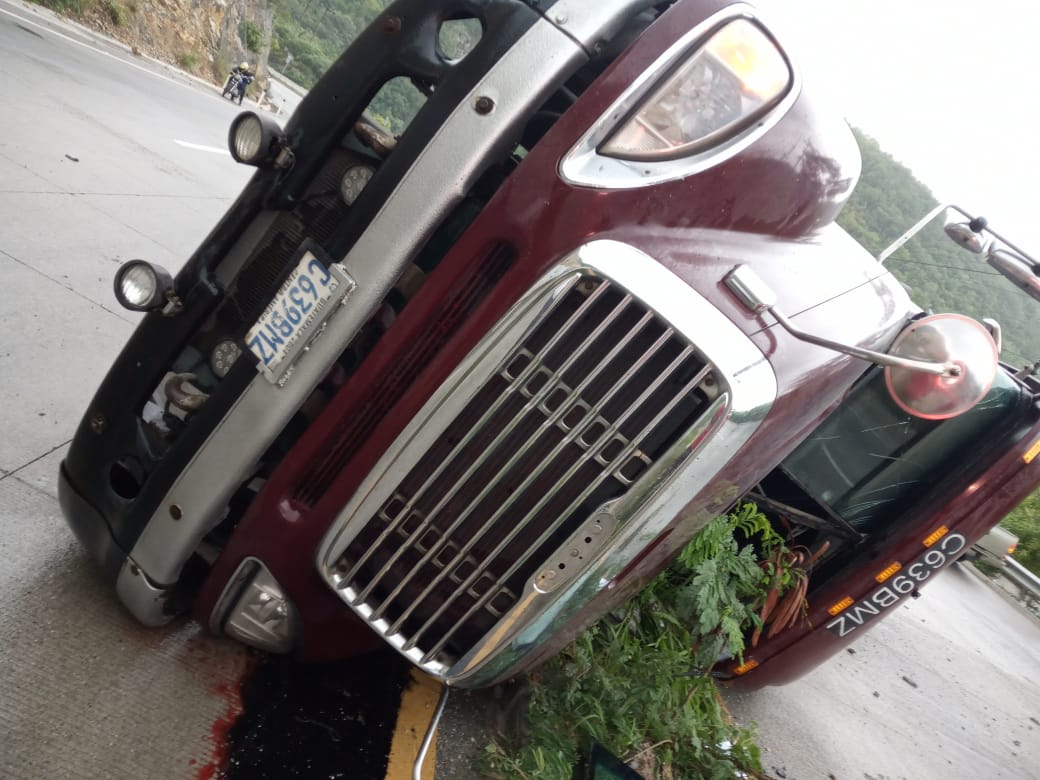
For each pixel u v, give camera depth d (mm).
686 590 3227
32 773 1746
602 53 1908
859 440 3760
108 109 9422
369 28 1946
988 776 5070
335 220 1917
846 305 2164
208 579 2113
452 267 1798
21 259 4148
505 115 1789
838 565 3848
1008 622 11477
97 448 2168
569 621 2008
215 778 1974
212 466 1976
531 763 2391
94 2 18312
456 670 2016
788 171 1915
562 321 1737
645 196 1738
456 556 1903
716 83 1812
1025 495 3480
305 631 2152
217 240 2020
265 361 1913
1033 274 3379
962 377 1997
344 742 2281
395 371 1847
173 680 2176
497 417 1796
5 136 6059
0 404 2953
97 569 2400
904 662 6645
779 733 4086
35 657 2021
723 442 1759
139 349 2100
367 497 1859
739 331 1760
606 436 1762
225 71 28438
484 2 1878
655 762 2889
